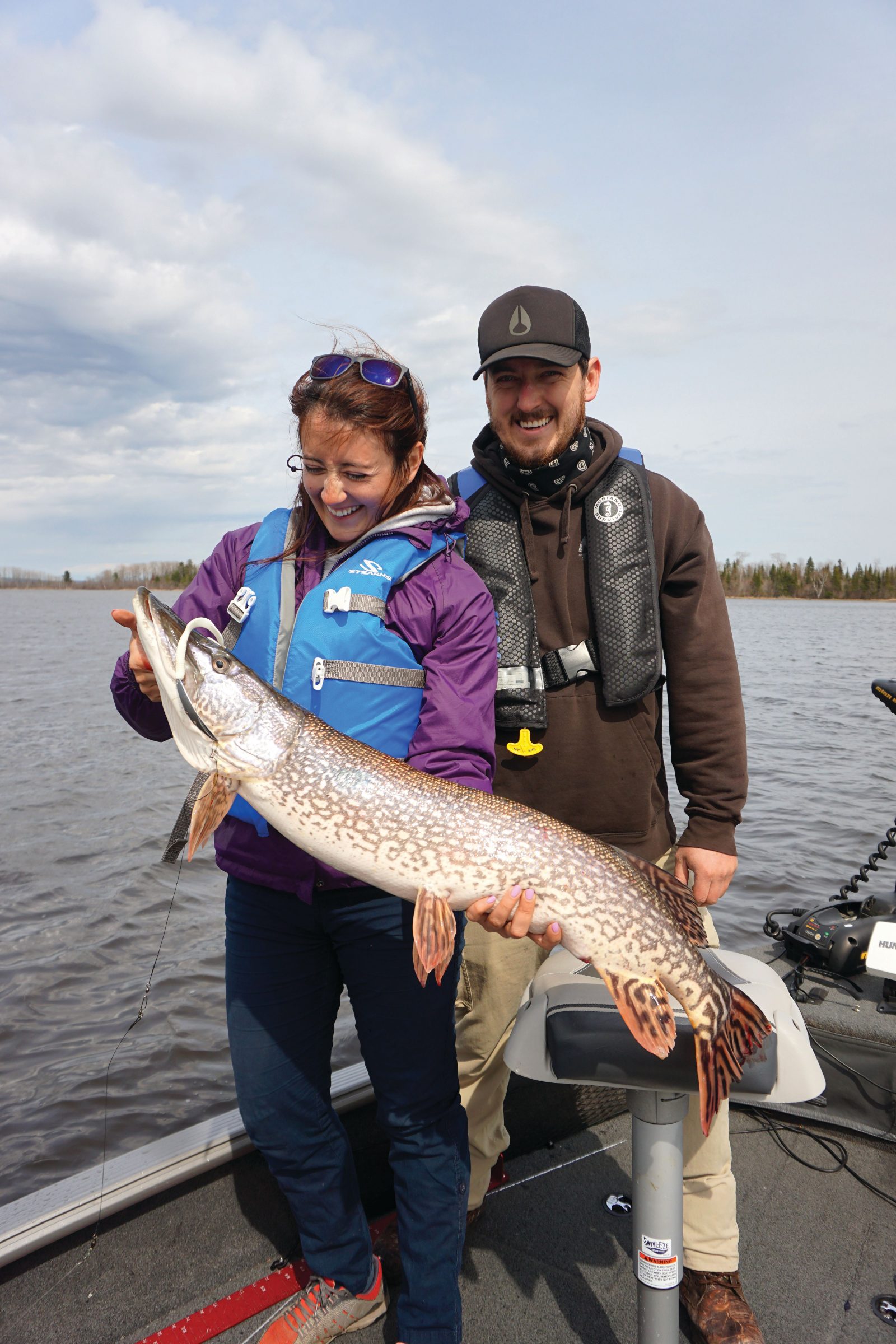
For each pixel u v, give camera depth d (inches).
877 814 362.3
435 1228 79.0
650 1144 69.2
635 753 95.8
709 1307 85.7
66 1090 170.2
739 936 237.5
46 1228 84.1
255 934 80.0
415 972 73.3
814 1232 102.0
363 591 78.8
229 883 83.2
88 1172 91.9
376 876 73.7
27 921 252.7
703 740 94.6
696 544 97.5
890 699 114.3
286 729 74.7
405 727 80.0
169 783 436.5
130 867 300.5
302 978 80.5
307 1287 84.7
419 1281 78.3
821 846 317.4
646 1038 66.8
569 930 73.2
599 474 96.5
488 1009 96.0
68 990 211.3
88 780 442.6
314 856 74.9
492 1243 100.5
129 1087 171.8
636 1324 87.0
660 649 93.5
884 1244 100.1
